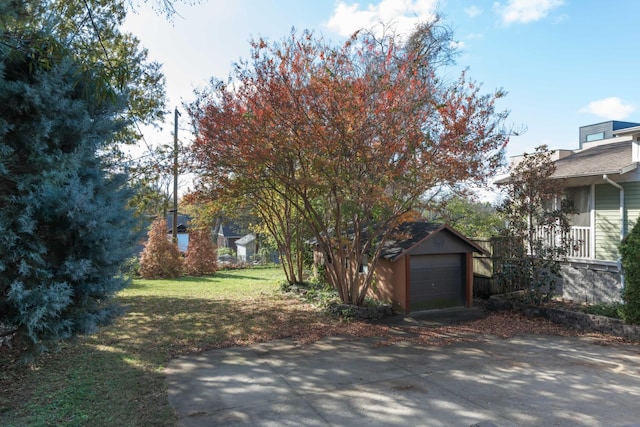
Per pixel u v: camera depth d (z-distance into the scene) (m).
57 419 4.39
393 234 10.30
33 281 4.93
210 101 9.16
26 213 4.73
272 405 4.92
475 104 8.43
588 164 12.02
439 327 9.03
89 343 7.36
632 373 6.01
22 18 5.14
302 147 8.29
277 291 13.73
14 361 6.03
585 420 4.49
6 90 4.88
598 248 11.52
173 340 7.75
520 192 10.22
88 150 5.57
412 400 5.05
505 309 10.52
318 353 7.11
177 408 4.81
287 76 8.07
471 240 12.09
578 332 8.45
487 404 4.92
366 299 11.41
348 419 4.54
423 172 8.33
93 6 7.61
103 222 5.18
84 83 5.39
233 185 9.88
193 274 20.02
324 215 11.24
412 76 8.66
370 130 8.16
